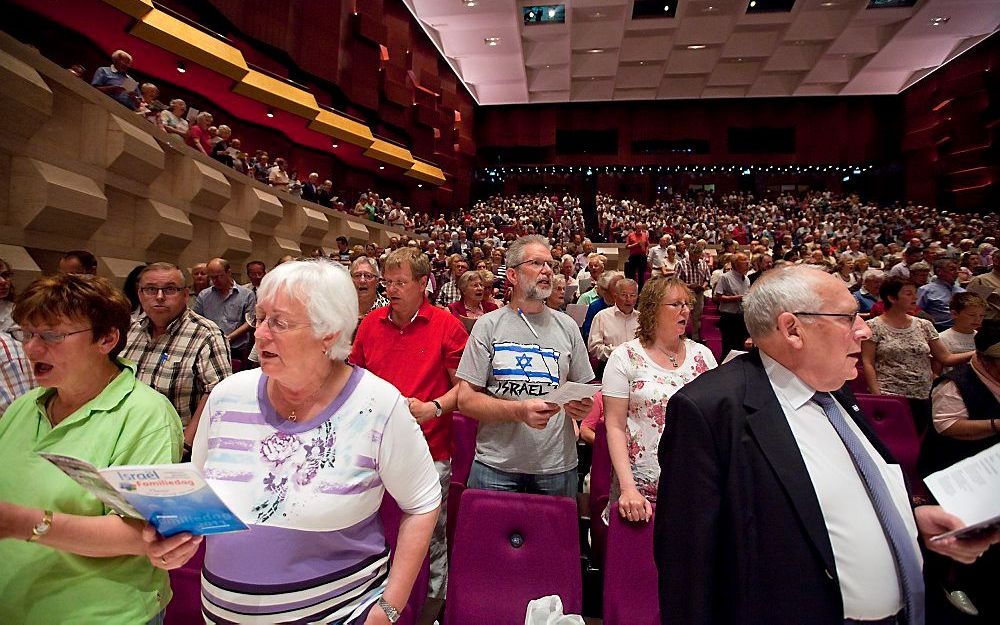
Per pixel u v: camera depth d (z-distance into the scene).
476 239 15.22
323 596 1.09
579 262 10.62
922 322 3.53
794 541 1.06
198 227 7.32
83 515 1.17
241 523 0.96
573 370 2.31
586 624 1.62
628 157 26.08
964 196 19.78
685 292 2.14
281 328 1.11
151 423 1.29
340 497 1.10
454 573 1.68
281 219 9.81
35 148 4.47
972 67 19.67
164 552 1.00
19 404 1.33
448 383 2.46
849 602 1.06
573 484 2.27
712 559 1.09
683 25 19.75
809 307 1.18
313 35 15.52
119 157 5.27
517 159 27.09
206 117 8.23
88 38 9.99
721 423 1.18
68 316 1.22
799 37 19.80
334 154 18.00
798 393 1.21
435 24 20.23
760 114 25.09
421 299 2.49
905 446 2.88
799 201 23.98
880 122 24.16
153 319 2.48
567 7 18.58
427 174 21.11
